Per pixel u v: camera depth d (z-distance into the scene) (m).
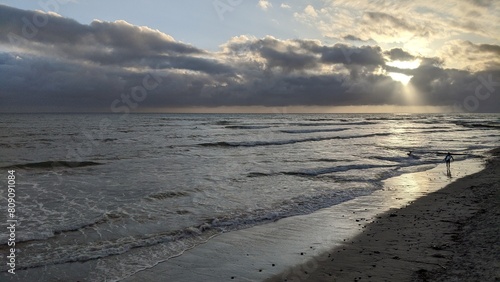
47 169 18.06
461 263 6.13
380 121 108.56
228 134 44.44
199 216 10.19
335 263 6.70
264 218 10.09
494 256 6.28
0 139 32.84
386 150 28.55
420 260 6.49
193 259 7.15
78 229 8.84
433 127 70.81
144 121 84.50
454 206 10.65
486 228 8.07
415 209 10.59
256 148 29.59
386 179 16.20
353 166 19.73
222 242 8.16
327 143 34.62
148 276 6.36
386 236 8.15
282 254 7.37
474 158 23.69
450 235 7.84
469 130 60.09
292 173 17.52
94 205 11.08
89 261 6.99
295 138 39.31
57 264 6.80
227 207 11.23
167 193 12.78
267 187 14.31
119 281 6.15
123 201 11.64
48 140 32.69
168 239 8.29
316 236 8.48
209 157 23.44
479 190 12.87
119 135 40.25
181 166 19.50
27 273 6.39
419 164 21.19
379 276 5.94
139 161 21.11
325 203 11.82
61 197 12.06
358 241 7.93
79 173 17.00
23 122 68.69
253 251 7.58
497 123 91.94
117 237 8.35
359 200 12.16
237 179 15.91
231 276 6.33
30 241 7.91
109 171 17.61
